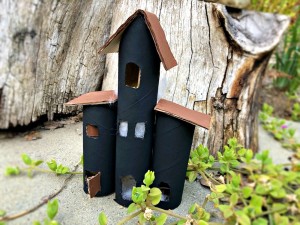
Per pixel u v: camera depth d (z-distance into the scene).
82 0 0.31
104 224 0.22
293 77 0.56
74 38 0.32
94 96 0.24
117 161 0.24
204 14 0.32
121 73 0.22
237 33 0.33
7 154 0.28
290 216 0.26
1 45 0.27
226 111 0.34
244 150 0.32
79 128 0.34
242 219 0.23
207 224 0.22
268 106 0.50
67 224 0.23
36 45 0.29
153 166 0.25
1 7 0.26
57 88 0.33
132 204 0.23
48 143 0.31
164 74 0.32
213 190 0.26
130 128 0.23
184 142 0.24
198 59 0.32
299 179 0.30
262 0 0.55
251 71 0.34
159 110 0.22
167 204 0.26
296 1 0.57
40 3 0.28
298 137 0.43
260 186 0.28
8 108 0.29
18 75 0.28
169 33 0.32
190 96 0.33
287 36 0.56
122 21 0.34
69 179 0.27
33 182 0.26
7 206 0.23
